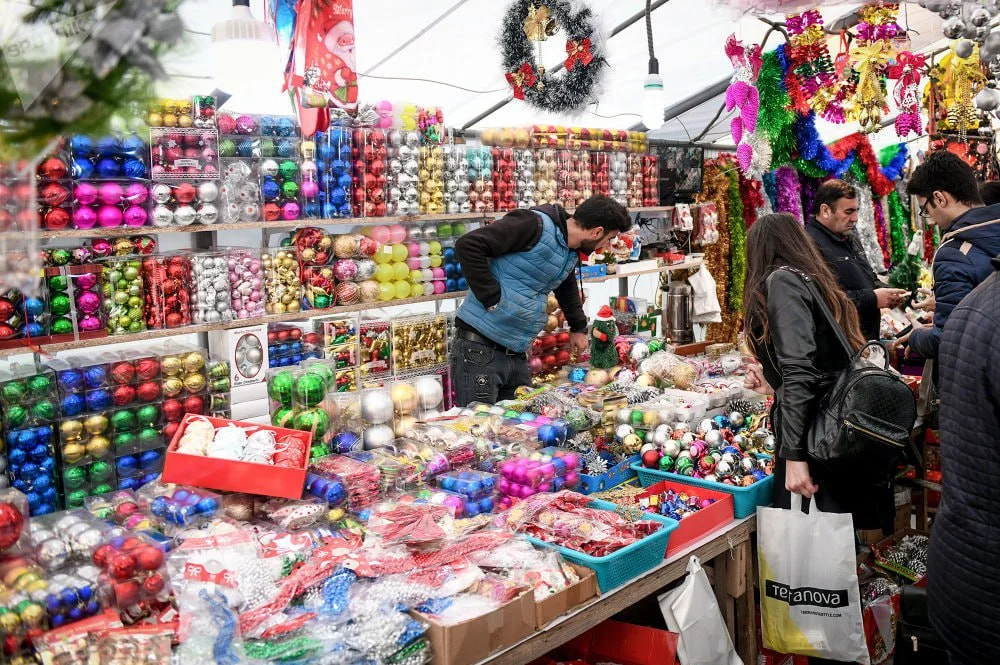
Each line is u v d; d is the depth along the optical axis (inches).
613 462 119.0
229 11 81.4
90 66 36.5
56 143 40.5
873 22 147.2
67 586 65.8
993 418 66.9
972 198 126.7
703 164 207.5
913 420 94.3
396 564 77.2
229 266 123.6
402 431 112.5
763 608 103.3
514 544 84.7
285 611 70.4
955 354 69.9
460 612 70.7
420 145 146.4
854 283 150.3
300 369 108.3
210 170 118.0
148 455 112.8
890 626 117.9
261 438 92.9
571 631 78.9
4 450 99.9
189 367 115.6
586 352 171.5
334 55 85.0
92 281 109.2
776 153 174.7
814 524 98.5
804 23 147.8
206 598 70.0
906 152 231.8
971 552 68.4
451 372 150.1
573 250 138.4
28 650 62.1
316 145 131.6
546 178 168.9
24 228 40.5
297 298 131.5
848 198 148.9
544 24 132.3
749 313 104.9
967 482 68.7
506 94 205.5
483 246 128.9
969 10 94.8
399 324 143.9
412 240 149.2
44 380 102.3
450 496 96.3
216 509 85.6
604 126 234.5
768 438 125.0
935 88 179.3
